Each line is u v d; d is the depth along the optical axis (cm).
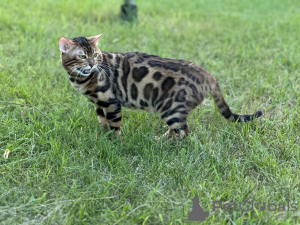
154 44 277
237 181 169
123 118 201
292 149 183
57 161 173
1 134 181
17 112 196
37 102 206
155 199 161
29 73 228
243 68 251
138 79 185
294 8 447
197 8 419
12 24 293
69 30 293
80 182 167
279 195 164
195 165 175
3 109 198
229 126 194
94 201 159
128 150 183
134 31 298
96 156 177
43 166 172
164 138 191
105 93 185
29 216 155
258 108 213
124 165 173
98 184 165
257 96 222
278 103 216
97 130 194
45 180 165
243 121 192
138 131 189
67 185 166
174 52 272
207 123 202
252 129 197
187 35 300
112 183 162
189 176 170
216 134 192
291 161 178
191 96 182
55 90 216
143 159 178
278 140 188
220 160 177
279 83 232
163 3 424
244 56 265
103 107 188
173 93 182
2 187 161
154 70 184
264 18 377
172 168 172
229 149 186
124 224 152
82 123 193
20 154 176
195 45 284
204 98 185
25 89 211
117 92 188
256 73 244
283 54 266
